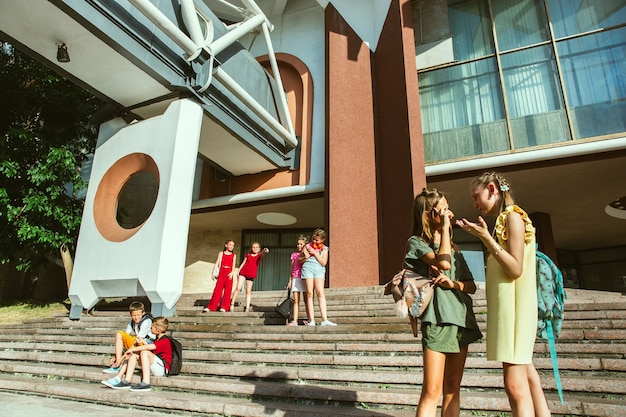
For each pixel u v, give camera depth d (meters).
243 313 7.70
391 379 4.23
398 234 10.77
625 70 10.26
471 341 2.37
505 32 11.81
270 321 7.30
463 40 12.21
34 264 12.57
